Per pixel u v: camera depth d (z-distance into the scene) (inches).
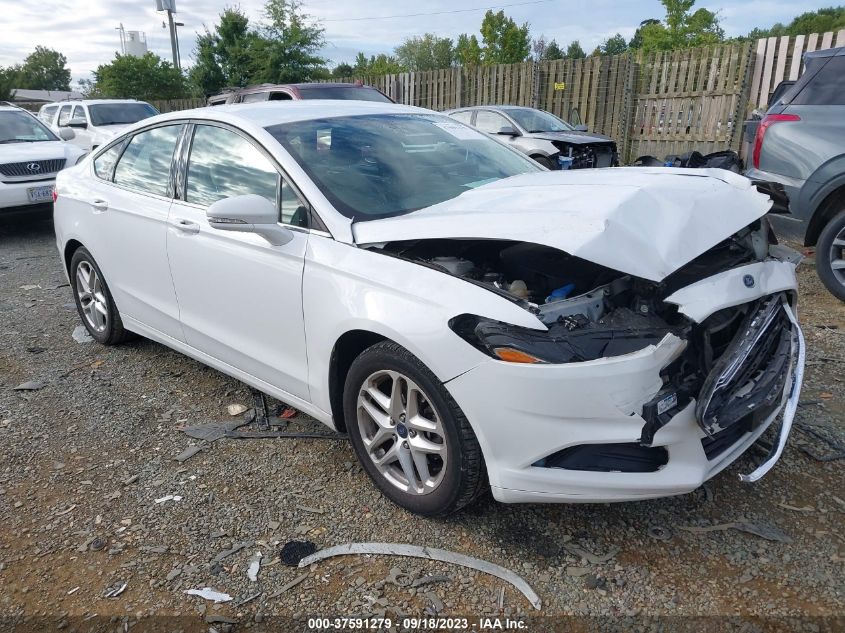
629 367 87.0
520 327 90.0
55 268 285.9
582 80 521.7
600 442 88.7
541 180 127.4
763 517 106.6
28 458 132.3
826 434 128.7
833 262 199.3
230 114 139.7
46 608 93.8
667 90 481.1
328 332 110.9
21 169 338.0
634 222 95.7
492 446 93.9
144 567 101.0
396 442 109.3
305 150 127.4
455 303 94.4
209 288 136.9
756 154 219.9
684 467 93.4
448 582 96.0
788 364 103.9
